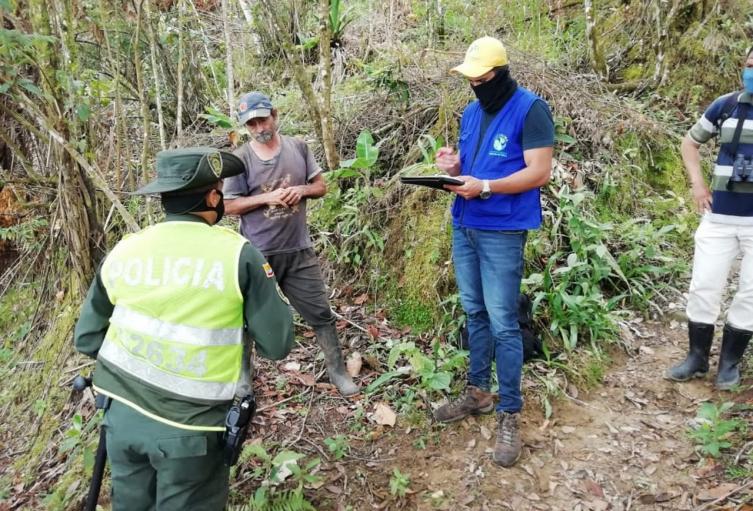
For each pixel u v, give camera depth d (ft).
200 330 6.31
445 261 12.91
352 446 9.88
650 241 13.61
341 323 13.15
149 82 17.92
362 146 14.19
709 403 9.96
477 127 8.89
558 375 10.86
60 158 12.07
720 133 9.50
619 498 8.53
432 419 10.24
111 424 6.39
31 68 11.94
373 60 20.70
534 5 21.71
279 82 21.21
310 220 15.49
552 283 11.91
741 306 9.77
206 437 6.39
